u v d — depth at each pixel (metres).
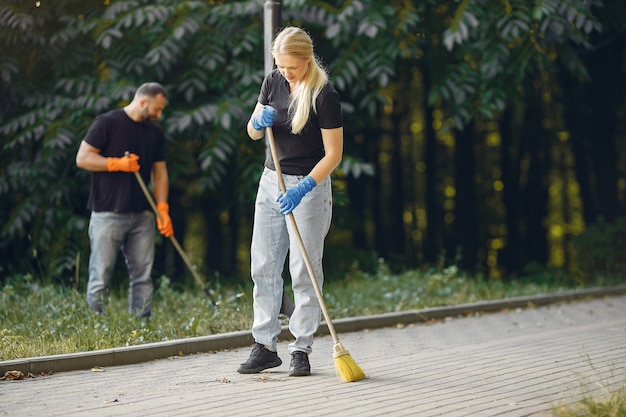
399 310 12.12
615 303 14.21
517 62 14.14
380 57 13.81
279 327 7.43
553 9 13.20
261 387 6.71
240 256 24.53
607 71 20.28
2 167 13.98
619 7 16.19
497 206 25.86
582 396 6.36
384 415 5.74
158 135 10.32
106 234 10.01
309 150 7.13
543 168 23.97
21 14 12.88
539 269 18.61
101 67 13.73
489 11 13.61
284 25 13.74
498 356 8.29
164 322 9.70
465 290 14.16
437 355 8.40
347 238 23.34
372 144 22.27
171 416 5.71
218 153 13.41
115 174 10.03
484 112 14.42
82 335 8.66
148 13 13.11
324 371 7.47
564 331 10.41
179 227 17.70
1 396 6.41
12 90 13.69
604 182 21.33
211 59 13.52
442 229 24.97
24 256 14.46
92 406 6.04
